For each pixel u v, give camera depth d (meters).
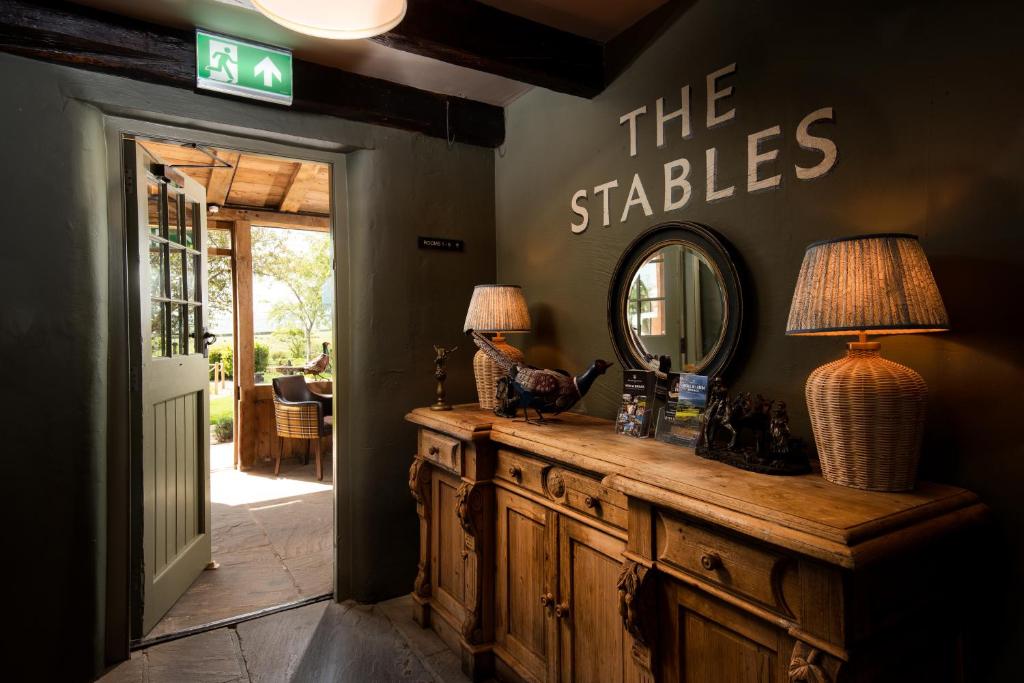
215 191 4.67
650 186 2.07
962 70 1.26
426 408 2.57
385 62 2.43
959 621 1.20
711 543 1.22
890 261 1.14
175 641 2.31
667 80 2.00
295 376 5.30
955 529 1.08
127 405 2.23
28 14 1.88
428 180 2.83
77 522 2.05
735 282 1.71
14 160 1.95
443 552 2.40
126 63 2.04
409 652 2.25
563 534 1.75
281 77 2.29
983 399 1.23
